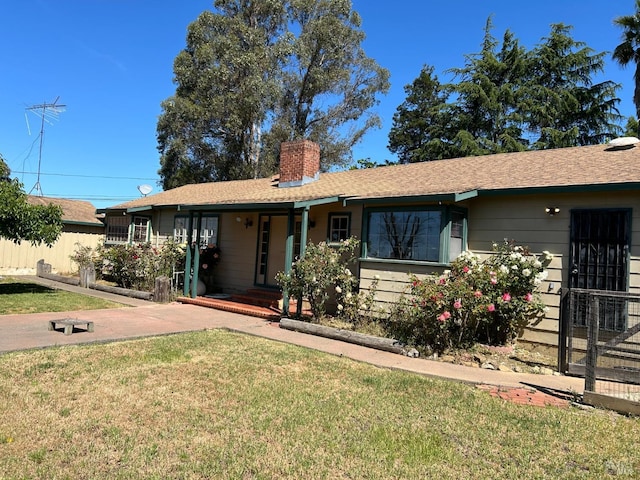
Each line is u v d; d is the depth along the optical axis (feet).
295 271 30.58
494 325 25.22
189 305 38.01
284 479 10.79
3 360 19.03
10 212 35.09
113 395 15.70
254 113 86.17
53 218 38.68
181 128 86.99
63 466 10.87
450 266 25.66
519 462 12.10
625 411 15.93
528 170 29.07
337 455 12.09
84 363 19.21
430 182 31.12
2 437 12.16
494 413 15.55
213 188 55.77
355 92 97.76
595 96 94.22
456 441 13.28
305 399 16.20
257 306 36.68
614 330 22.38
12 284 46.75
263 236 41.91
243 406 15.26
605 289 22.84
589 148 31.99
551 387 18.83
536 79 96.37
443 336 23.53
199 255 42.73
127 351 21.56
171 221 51.34
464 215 27.68
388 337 25.62
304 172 41.75
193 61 88.58
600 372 16.90
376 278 29.32
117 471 10.74
